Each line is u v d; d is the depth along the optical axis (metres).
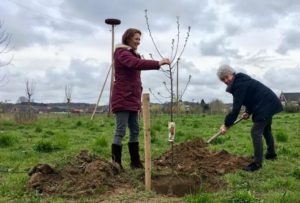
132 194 3.00
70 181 3.11
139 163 3.74
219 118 14.73
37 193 2.96
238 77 3.86
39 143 5.03
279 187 3.25
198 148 4.42
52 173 3.20
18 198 2.90
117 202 2.84
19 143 5.88
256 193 3.09
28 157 4.62
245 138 6.48
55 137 6.30
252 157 4.28
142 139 6.43
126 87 3.52
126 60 3.36
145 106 3.09
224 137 6.50
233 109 3.84
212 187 3.23
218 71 3.89
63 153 4.86
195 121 12.12
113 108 3.56
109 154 4.95
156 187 3.18
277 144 5.68
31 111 11.95
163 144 5.83
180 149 4.34
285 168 3.94
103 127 9.20
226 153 4.24
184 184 3.22
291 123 10.70
